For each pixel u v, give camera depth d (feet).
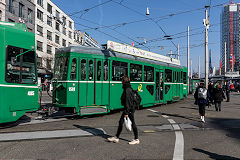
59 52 29.32
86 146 16.15
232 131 22.12
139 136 19.57
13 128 21.97
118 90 32.94
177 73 52.60
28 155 14.01
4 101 20.29
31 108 23.06
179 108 41.68
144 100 39.32
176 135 20.20
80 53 28.50
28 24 102.37
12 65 21.16
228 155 14.57
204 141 18.16
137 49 38.88
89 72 29.14
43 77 115.55
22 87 22.04
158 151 15.25
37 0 111.34
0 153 14.32
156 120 28.12
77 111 27.66
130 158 13.74
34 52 23.89
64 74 27.71
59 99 27.99
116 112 35.24
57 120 27.04
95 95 29.58
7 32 20.94
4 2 83.71
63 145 16.33
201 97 27.02
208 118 30.37
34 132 20.17
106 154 14.40
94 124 24.64
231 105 48.83
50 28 125.90
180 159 13.69
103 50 31.30
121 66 33.78
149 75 41.19
